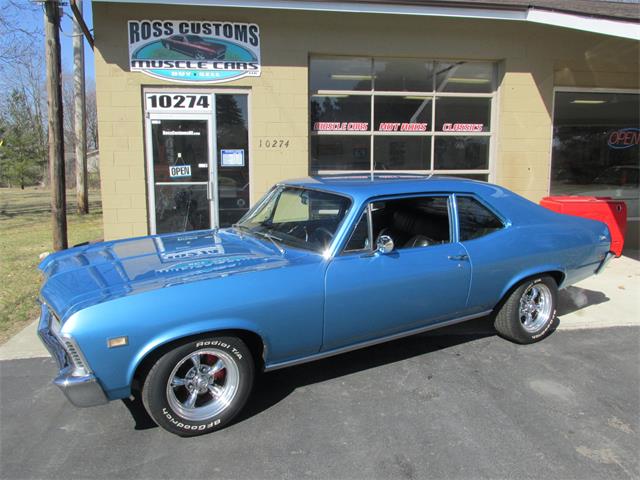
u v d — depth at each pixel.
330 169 8.51
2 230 12.58
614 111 9.34
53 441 3.07
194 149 7.83
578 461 2.84
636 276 7.02
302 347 3.39
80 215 16.81
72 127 43.03
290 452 2.94
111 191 7.69
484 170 9.04
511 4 7.34
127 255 3.68
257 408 3.45
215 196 7.94
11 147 35.94
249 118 7.89
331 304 3.39
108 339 2.72
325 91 8.30
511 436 3.09
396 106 8.59
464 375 3.94
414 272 3.71
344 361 4.21
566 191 9.38
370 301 3.55
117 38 7.36
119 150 7.62
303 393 3.65
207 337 3.02
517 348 4.48
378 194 3.71
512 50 8.53
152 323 2.81
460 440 3.04
